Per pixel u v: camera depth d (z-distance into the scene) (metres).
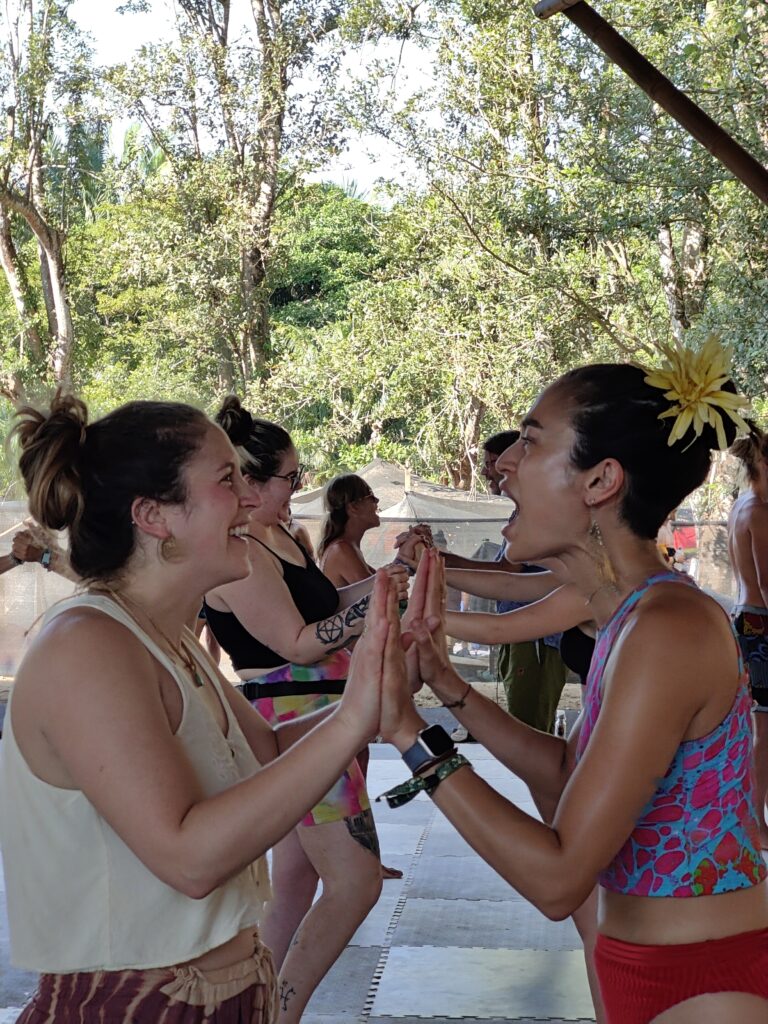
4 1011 3.62
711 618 1.69
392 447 26.78
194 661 1.87
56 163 29.31
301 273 37.66
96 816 1.64
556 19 17.02
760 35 13.70
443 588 2.05
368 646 1.66
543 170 18.19
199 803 1.59
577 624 2.91
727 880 1.69
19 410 1.78
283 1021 3.02
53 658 1.61
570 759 2.05
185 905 1.67
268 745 2.11
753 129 13.59
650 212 15.61
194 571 1.79
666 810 1.69
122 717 1.58
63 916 1.65
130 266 27.67
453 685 2.04
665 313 19.36
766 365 13.85
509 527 1.90
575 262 17.38
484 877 5.03
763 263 14.57
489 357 20.73
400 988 3.84
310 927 3.06
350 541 5.53
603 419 1.77
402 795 1.68
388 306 23.11
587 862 1.60
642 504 1.79
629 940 1.73
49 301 29.55
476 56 19.11
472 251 20.48
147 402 1.82
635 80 5.30
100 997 1.64
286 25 27.02
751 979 1.68
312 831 3.05
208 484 1.77
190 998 1.67
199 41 27.31
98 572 1.78
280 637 3.08
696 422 1.72
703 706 1.66
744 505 5.32
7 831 1.68
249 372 27.88
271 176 27.86
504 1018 3.61
